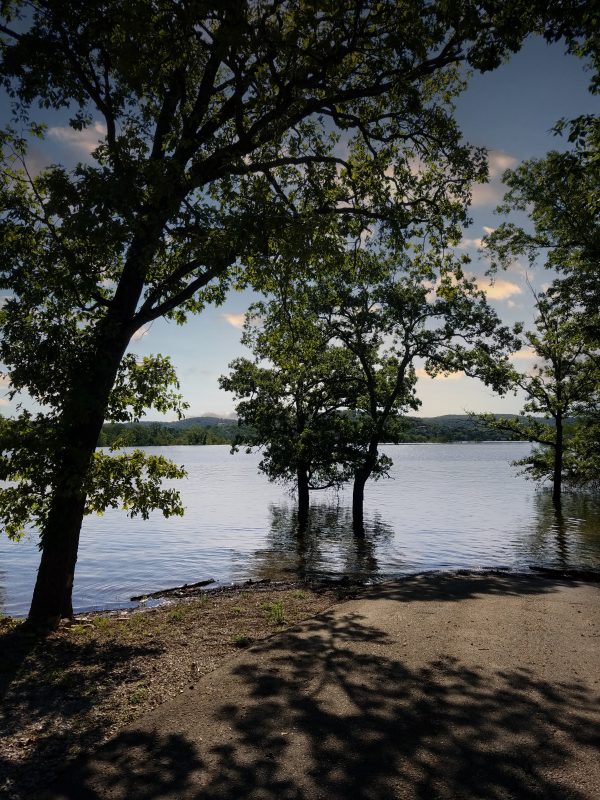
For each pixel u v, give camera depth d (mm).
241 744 5137
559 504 37500
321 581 15906
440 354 26719
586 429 36500
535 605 10922
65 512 9703
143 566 19125
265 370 28469
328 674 6902
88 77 10641
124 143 8992
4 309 9359
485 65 10008
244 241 9703
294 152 13008
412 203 13688
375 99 13586
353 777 4594
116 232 8508
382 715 5730
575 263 23859
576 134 11430
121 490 10203
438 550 21891
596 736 5297
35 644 8266
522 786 4473
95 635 8891
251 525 29422
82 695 6320
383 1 10281
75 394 8938
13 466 9047
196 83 12242
